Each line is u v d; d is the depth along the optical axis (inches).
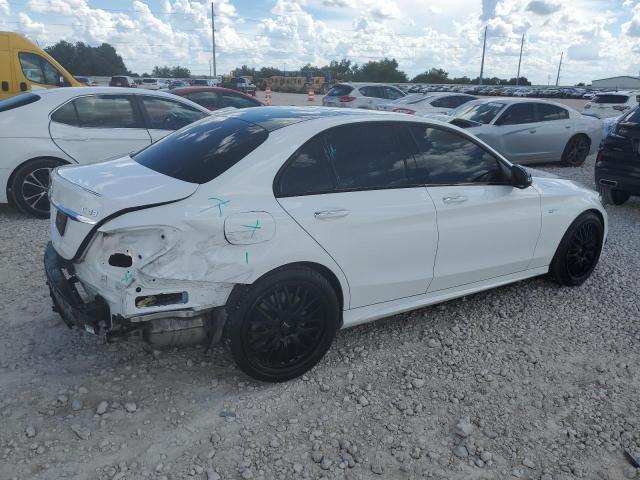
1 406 116.0
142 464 102.6
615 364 146.3
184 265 110.1
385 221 134.6
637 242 257.4
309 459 106.7
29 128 251.0
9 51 437.4
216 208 112.5
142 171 126.8
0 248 212.7
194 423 114.8
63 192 120.1
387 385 132.3
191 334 117.7
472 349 150.6
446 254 150.0
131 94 280.2
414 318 167.8
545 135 444.5
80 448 105.7
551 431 118.3
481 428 118.1
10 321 152.3
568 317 172.2
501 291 190.4
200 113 303.7
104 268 111.3
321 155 129.3
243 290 118.6
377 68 3863.2
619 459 110.8
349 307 136.5
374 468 104.7
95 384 125.7
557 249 183.6
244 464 104.2
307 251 122.6
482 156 159.8
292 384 130.3
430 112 600.4
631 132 290.2
